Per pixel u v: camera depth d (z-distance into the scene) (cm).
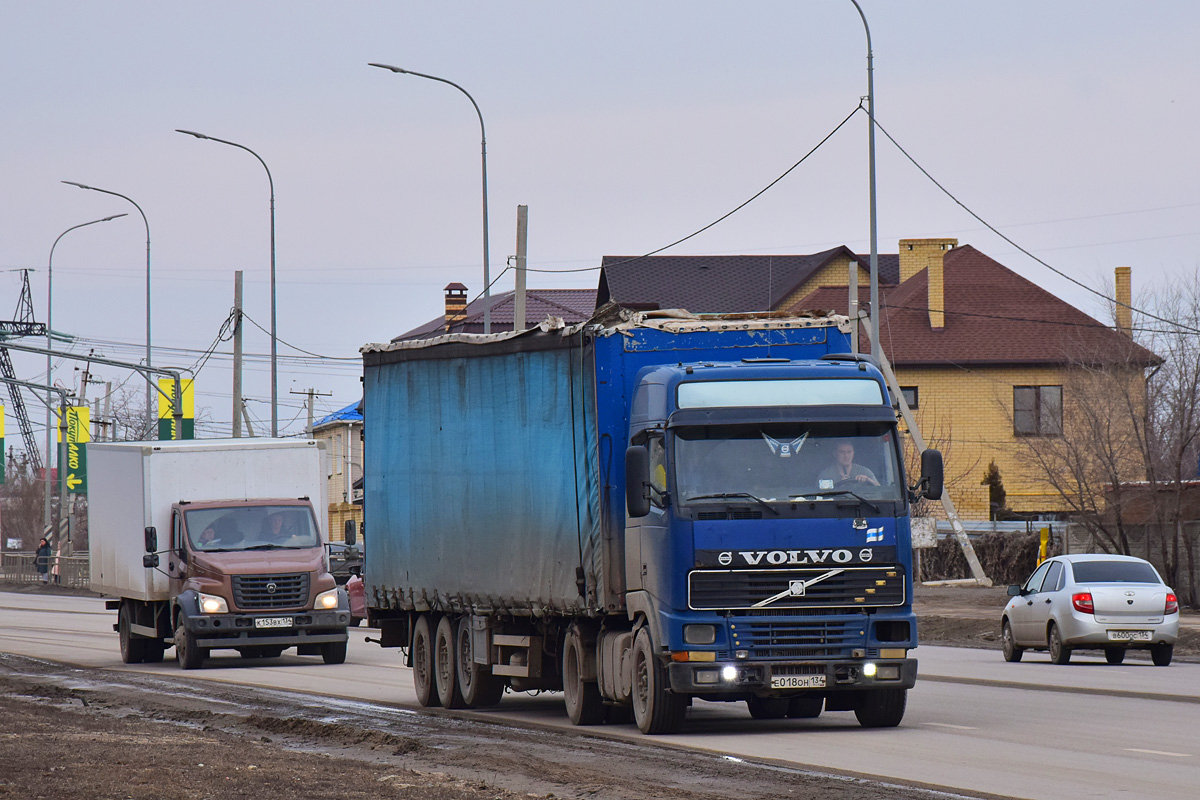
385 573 5034
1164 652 6053
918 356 14462
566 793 2723
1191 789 2720
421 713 4478
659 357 3862
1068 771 2959
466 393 4506
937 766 3045
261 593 6544
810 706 4181
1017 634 6378
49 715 4166
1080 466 9825
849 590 3581
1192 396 9544
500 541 4316
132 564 6850
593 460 3825
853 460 3638
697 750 3378
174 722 4266
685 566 3541
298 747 3591
